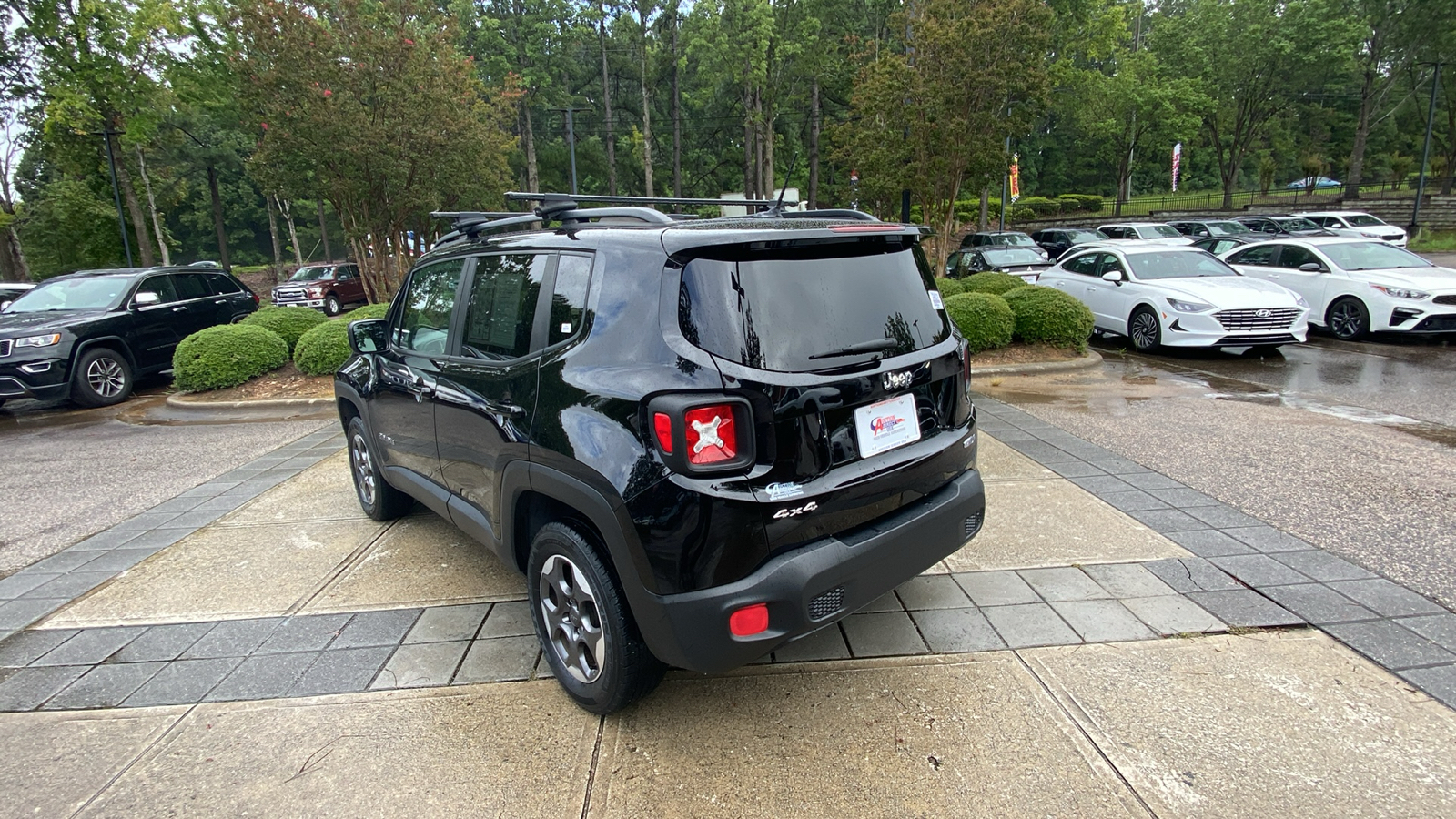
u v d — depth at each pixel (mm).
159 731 2818
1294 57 35500
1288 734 2576
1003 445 6043
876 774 2463
